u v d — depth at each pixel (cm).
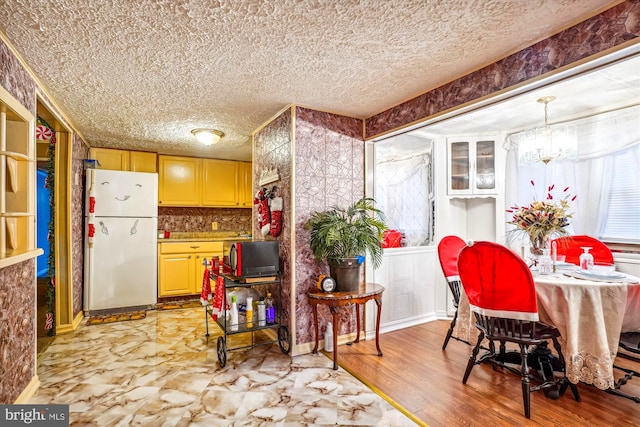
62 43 178
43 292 362
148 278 411
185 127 344
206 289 314
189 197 486
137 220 406
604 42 149
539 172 334
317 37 173
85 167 392
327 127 291
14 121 195
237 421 178
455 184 371
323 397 203
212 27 164
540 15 154
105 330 333
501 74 195
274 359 260
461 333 250
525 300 186
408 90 244
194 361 257
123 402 198
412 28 165
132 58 195
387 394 205
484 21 159
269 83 232
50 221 318
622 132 278
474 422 176
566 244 281
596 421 176
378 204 336
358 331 292
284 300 281
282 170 289
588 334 188
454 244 285
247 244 261
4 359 174
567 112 302
